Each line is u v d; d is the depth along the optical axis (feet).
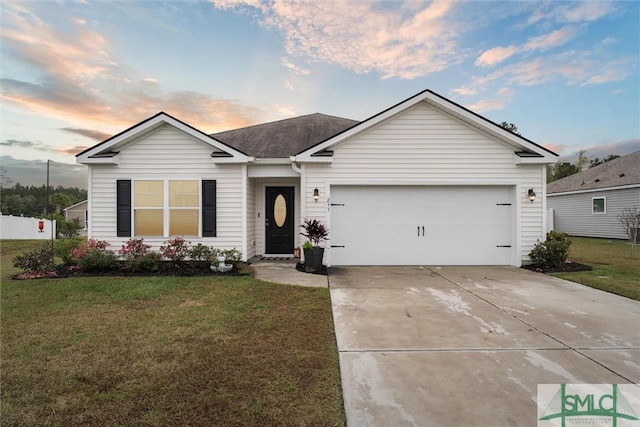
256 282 22.77
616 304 18.20
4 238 66.03
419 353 11.87
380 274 26.66
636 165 63.21
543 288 21.94
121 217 30.71
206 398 8.87
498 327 14.56
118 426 7.74
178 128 30.27
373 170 30.66
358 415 8.21
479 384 9.72
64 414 8.18
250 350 11.95
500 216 31.01
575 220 70.79
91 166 30.81
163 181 30.89
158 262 26.55
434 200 30.96
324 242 30.68
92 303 17.83
